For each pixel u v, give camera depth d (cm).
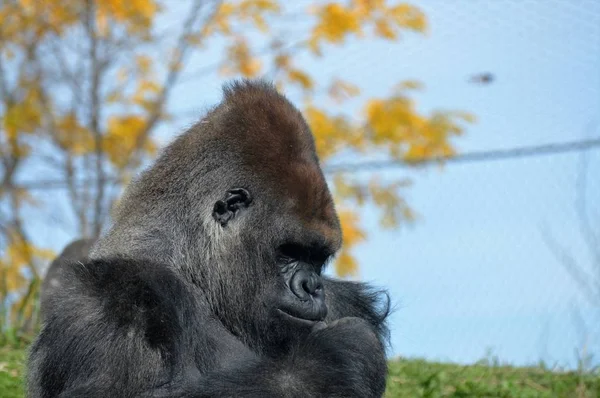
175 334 1284
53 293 1348
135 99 3822
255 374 1272
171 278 1340
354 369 1286
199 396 1247
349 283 1616
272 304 1388
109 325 1262
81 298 1298
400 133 3522
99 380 1243
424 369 2167
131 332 1255
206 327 1386
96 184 3669
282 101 1435
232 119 1423
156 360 1255
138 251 1401
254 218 1388
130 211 1459
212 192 1409
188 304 1343
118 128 3769
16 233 3744
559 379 2153
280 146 1393
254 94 1438
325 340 1304
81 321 1277
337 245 1391
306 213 1370
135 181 1505
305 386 1261
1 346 2191
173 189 1434
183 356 1309
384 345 1630
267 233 1380
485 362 2295
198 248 1409
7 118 3734
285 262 1394
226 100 1458
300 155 1395
